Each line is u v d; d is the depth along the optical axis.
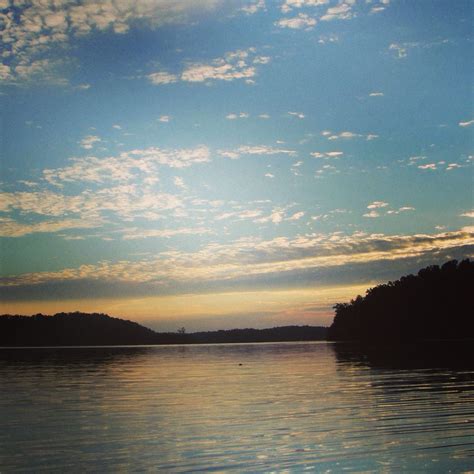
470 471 10.75
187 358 62.94
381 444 12.77
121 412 18.12
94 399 21.69
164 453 12.34
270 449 12.55
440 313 132.25
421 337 134.12
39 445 13.21
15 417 17.25
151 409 18.72
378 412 17.02
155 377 33.09
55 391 24.92
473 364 39.84
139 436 14.12
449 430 14.12
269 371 36.62
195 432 14.54
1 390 25.52
